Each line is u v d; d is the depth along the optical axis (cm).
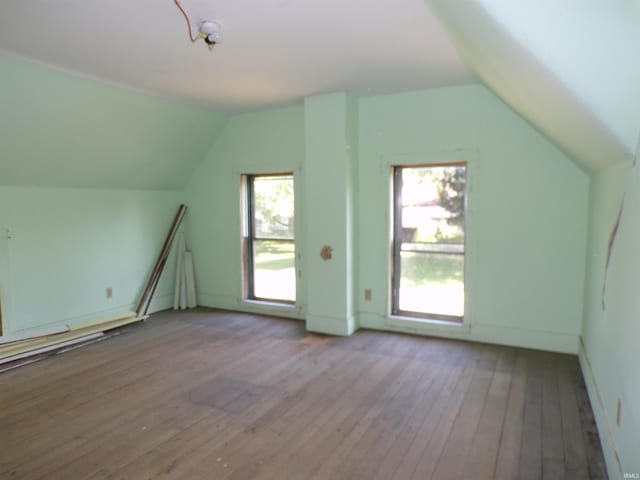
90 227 446
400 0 217
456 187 407
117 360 363
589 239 334
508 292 387
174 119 445
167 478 209
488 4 146
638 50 143
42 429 254
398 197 434
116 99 380
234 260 518
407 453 228
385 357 365
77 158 401
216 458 225
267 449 233
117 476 211
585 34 145
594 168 292
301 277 478
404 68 331
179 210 536
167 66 323
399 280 442
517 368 339
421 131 407
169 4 222
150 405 283
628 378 182
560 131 263
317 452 230
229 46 282
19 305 390
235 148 504
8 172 368
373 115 427
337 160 412
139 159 454
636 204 180
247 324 465
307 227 434
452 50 291
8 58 300
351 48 288
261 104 446
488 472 212
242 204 509
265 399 291
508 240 382
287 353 377
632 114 165
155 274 506
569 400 285
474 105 385
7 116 325
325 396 294
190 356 371
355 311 443
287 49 288
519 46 160
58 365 352
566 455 225
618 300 213
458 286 415
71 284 431
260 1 219
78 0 217
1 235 376
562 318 369
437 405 280
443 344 396
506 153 376
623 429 187
